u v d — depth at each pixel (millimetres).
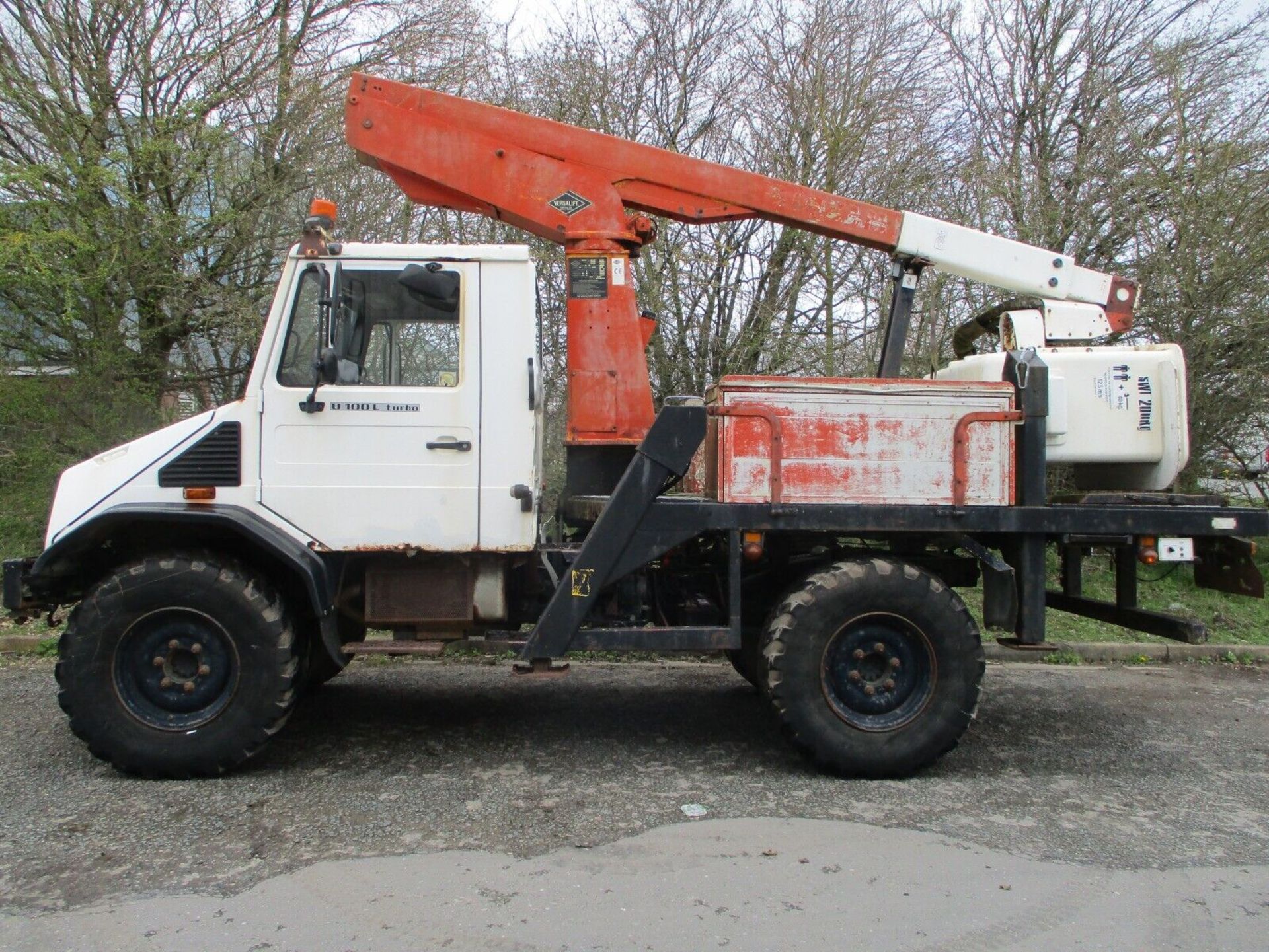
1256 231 9008
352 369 4625
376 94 5262
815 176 10336
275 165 9172
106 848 3598
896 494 4664
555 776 4512
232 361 9570
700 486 5164
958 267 5445
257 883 3311
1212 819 4039
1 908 3107
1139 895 3289
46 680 6211
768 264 10211
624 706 5887
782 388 4613
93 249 7883
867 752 4480
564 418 8305
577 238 5164
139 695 4418
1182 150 9242
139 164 8320
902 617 4539
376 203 9711
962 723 4535
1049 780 4555
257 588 4406
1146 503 4918
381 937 2934
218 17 8875
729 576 4629
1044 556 4789
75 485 4562
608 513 4574
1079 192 10242
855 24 10422
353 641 5211
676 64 10602
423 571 4754
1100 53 11141
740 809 4094
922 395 4684
